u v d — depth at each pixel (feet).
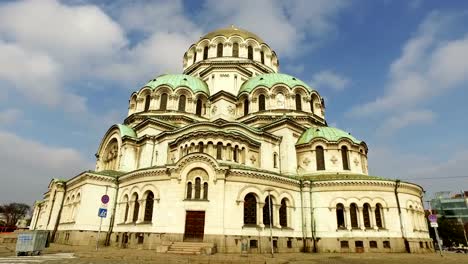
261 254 96.27
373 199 119.65
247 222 103.45
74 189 135.33
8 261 65.98
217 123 142.10
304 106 164.14
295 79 173.37
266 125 151.02
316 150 141.18
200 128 133.69
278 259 80.18
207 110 170.09
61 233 130.31
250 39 205.36
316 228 117.19
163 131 141.59
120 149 143.84
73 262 66.59
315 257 92.43
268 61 210.59
